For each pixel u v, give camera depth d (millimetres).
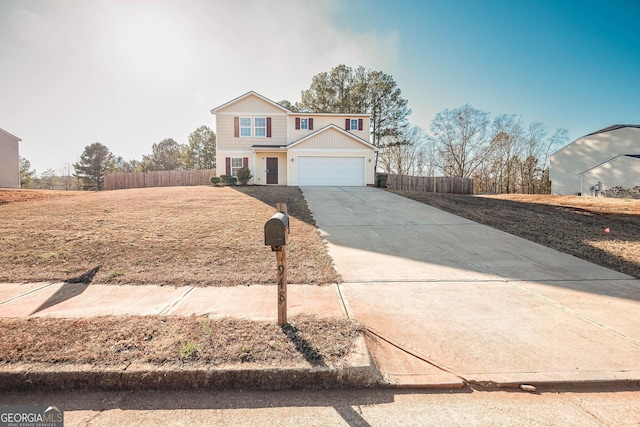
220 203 11539
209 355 2535
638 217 10711
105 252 5844
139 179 25000
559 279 4910
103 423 2059
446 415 2160
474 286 4562
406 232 8016
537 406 2254
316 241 6969
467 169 38188
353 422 2090
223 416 2135
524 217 10258
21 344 2660
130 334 2850
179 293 4113
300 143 19469
